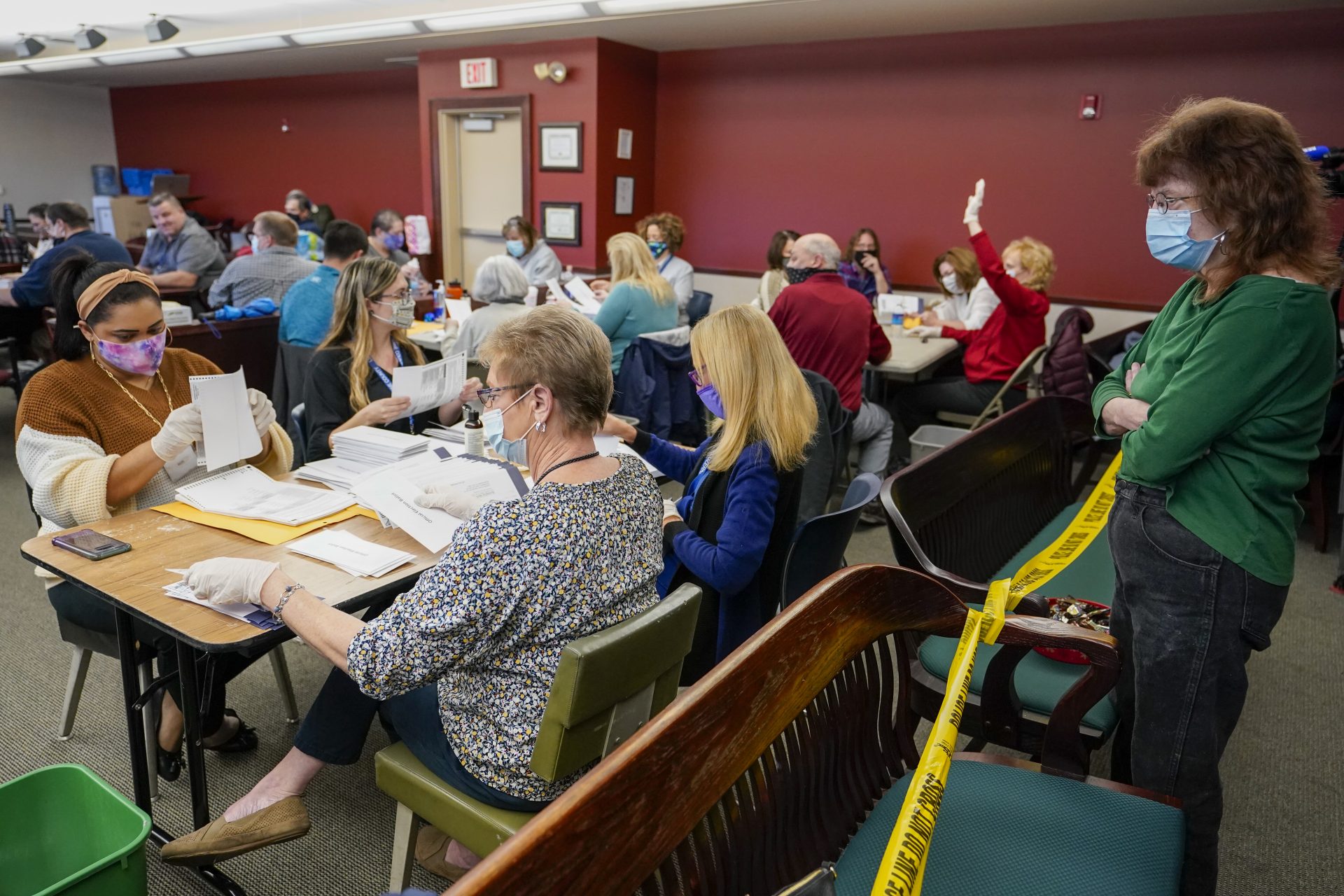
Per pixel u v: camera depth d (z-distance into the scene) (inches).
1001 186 247.1
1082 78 231.0
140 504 83.8
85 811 63.9
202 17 291.7
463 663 53.2
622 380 152.0
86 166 496.4
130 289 79.8
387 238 289.4
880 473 167.6
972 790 57.2
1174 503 56.7
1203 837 59.2
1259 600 55.4
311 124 410.9
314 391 106.7
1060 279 244.2
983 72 243.6
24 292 208.5
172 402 88.3
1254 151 52.6
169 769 87.0
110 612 78.0
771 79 277.3
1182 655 57.0
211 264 275.0
